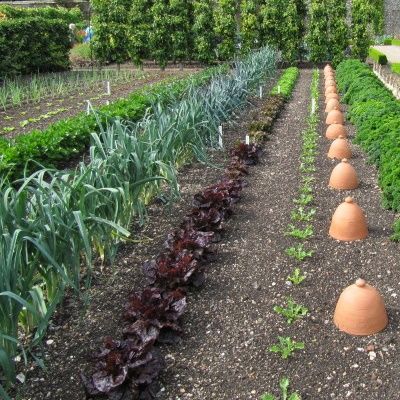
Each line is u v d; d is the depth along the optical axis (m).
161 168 5.95
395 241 4.97
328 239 5.11
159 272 4.13
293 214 5.59
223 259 4.78
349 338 3.59
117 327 3.80
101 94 14.02
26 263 3.45
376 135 7.66
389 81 15.44
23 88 14.48
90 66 22.00
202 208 5.52
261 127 9.46
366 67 15.88
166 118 6.49
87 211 4.15
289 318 3.82
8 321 3.13
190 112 7.22
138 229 5.43
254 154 7.71
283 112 11.66
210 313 3.95
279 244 5.03
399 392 3.07
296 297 4.12
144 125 6.42
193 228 5.09
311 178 6.76
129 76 17.86
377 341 3.54
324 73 18.52
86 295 3.92
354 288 3.68
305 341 3.58
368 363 3.34
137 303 3.71
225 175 6.93
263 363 3.38
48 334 3.74
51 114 11.23
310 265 4.61
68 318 3.93
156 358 3.20
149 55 20.06
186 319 3.89
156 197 6.26
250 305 4.04
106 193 4.49
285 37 21.02
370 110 9.09
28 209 4.08
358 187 6.58
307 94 14.16
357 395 3.07
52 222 3.51
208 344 3.60
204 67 20.91
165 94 9.99
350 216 5.04
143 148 5.34
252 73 13.28
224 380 3.25
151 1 19.98
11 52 16.39
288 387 3.16
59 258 3.71
